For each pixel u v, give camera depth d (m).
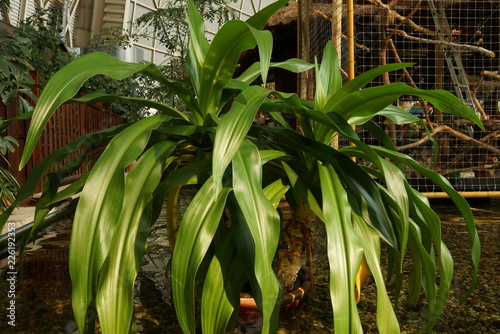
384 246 2.27
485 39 5.15
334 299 0.85
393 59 5.09
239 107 0.97
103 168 0.92
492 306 1.42
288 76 7.88
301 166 1.19
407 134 4.76
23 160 0.80
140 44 18.27
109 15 16.98
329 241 0.91
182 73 9.41
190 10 1.20
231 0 9.77
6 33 3.00
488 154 4.58
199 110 1.20
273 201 1.09
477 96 5.23
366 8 4.41
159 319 1.31
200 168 1.11
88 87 7.35
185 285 0.87
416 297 1.39
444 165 4.66
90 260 0.84
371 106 1.12
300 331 1.21
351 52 2.89
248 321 1.23
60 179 1.11
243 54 7.89
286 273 1.28
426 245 1.24
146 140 0.99
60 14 7.46
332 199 0.99
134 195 0.97
